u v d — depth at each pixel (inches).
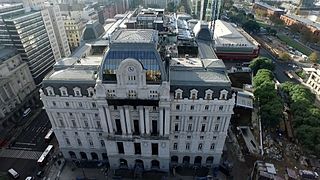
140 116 3651.6
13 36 5713.6
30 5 6899.6
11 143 4938.5
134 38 3383.4
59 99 3745.1
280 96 6146.7
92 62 4402.1
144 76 3284.9
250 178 4111.7
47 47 6909.5
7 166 4436.5
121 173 4291.3
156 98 3442.4
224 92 3548.2
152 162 4345.5
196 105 3663.9
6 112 5393.7
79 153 4458.7
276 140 4938.5
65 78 3750.0
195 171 4315.9
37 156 4653.1
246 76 7303.2
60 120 4025.6
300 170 4210.1
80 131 4121.6
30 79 6230.3
